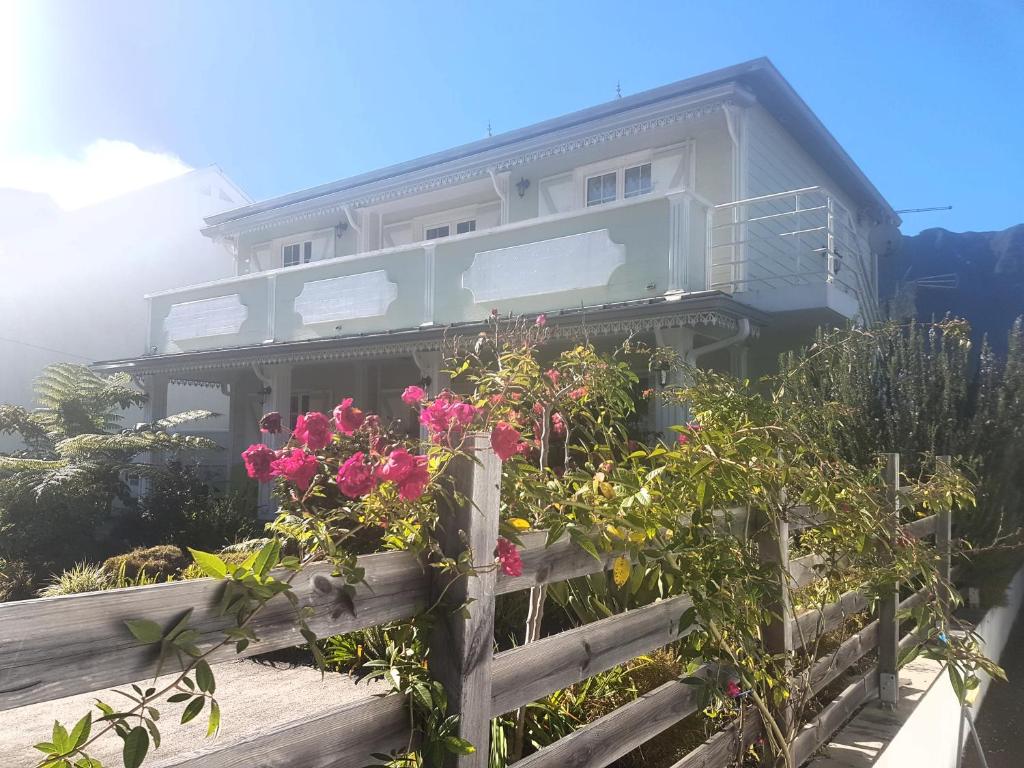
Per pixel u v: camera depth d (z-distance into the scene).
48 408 12.90
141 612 1.20
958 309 16.83
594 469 2.80
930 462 5.37
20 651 1.06
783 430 2.78
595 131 10.73
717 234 9.99
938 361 6.93
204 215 23.61
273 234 15.91
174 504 10.38
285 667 4.61
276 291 12.23
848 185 13.25
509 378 3.01
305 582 1.48
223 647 1.32
